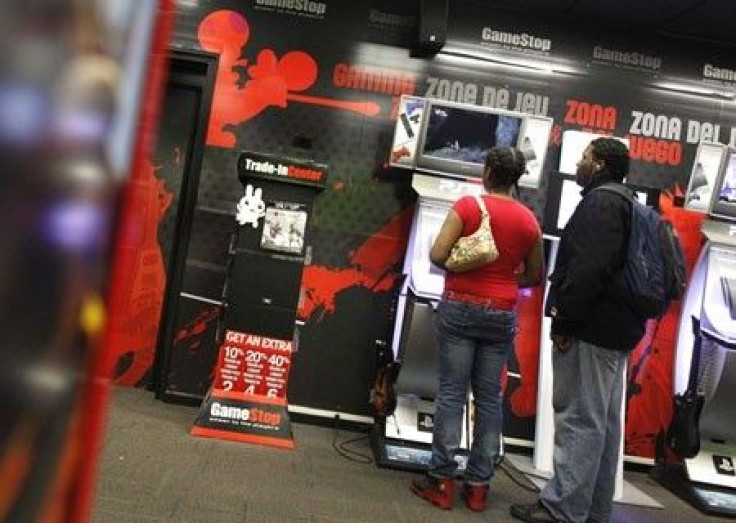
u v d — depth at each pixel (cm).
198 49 400
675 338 408
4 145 38
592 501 275
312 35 404
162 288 414
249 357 352
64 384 44
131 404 380
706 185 377
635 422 408
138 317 412
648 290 257
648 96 413
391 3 405
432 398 376
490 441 292
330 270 405
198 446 323
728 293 371
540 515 277
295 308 354
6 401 40
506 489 332
